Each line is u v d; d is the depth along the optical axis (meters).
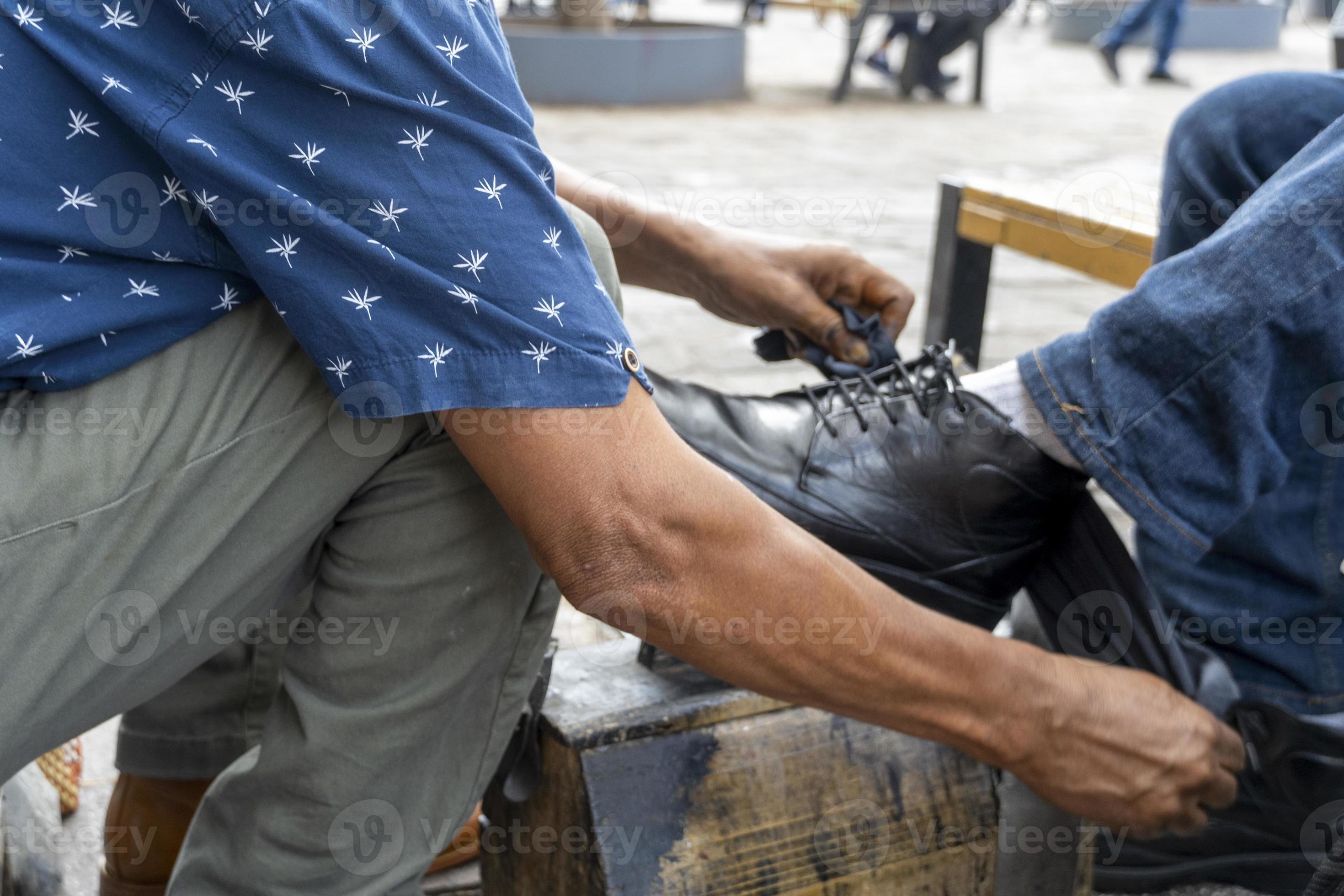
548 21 6.84
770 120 5.78
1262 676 1.07
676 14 11.02
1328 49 10.11
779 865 0.88
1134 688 0.83
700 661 0.71
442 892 1.06
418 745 0.78
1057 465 0.93
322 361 0.65
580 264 0.66
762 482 0.91
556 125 5.34
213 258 0.66
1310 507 1.01
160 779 1.01
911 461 0.92
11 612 0.66
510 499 0.66
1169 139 1.09
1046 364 0.90
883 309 1.12
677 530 0.66
